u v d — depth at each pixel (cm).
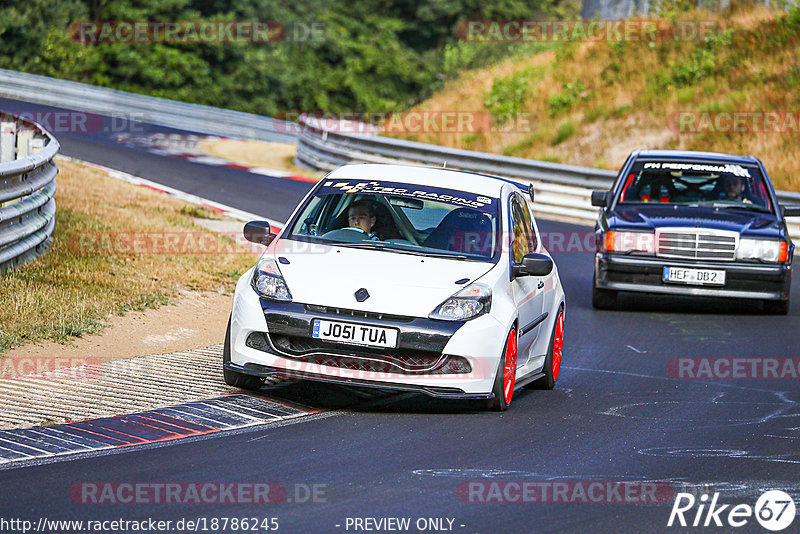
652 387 3366
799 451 2603
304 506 2005
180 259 4872
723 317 4703
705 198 4931
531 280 3183
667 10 12500
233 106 18662
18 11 17475
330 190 3203
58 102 12962
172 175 8425
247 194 7694
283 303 2786
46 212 4631
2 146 6419
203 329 3831
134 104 12962
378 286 2788
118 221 5559
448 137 11238
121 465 2214
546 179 8294
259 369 2789
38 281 3941
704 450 2583
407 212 3100
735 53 11031
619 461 2450
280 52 19612
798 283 5638
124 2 18400
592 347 3991
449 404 2956
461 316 2766
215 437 2470
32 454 2252
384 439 2533
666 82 10900
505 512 2030
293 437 2506
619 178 5069
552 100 11306
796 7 11281
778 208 4875
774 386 3416
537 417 2870
